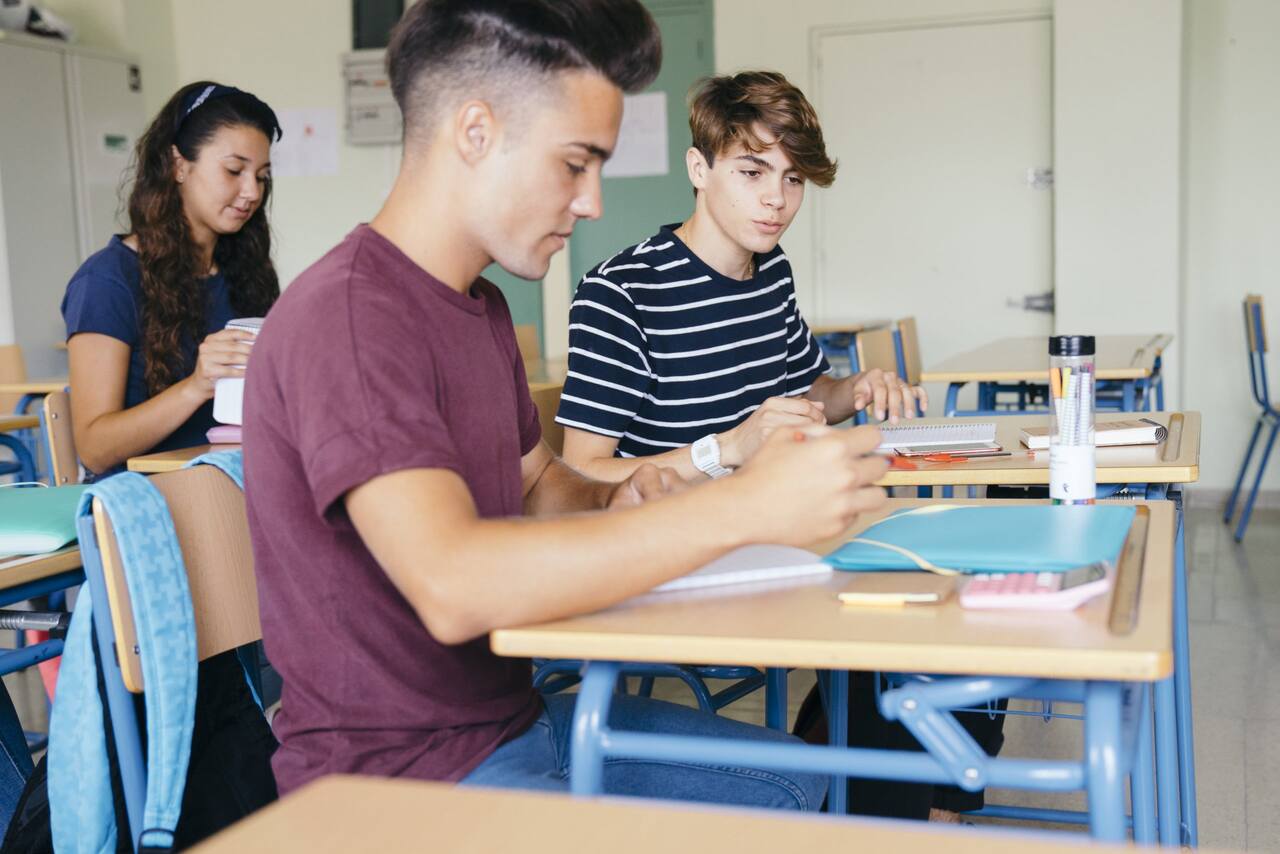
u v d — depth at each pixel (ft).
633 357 6.39
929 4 18.57
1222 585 13.05
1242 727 8.94
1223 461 17.98
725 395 6.71
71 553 5.18
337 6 20.85
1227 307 17.80
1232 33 17.43
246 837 1.86
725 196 6.43
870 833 1.82
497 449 3.91
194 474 4.60
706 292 6.62
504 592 3.03
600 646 3.00
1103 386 13.28
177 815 4.24
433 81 3.51
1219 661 10.50
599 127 3.53
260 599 3.76
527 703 4.02
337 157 21.17
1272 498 17.70
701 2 19.54
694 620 3.10
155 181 7.80
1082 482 4.56
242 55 21.44
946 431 6.84
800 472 3.07
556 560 3.04
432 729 3.69
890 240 19.21
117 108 20.42
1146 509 4.43
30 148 18.95
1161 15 17.04
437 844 1.82
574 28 3.40
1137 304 17.53
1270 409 15.66
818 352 7.52
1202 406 18.02
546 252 3.67
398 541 3.10
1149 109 17.21
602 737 3.14
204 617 4.55
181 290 7.86
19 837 4.51
